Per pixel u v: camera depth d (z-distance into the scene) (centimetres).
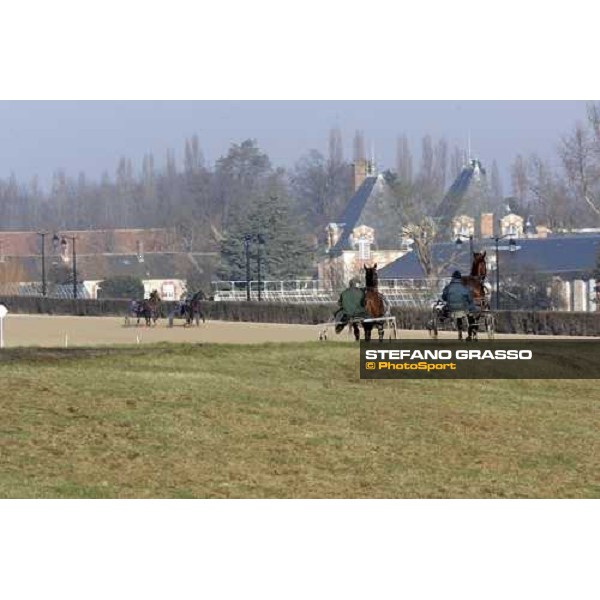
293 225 14775
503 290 10631
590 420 3984
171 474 2922
